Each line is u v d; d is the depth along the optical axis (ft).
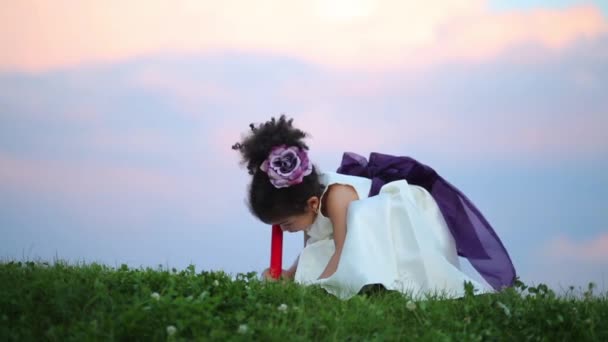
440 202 19.66
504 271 19.10
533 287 17.12
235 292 15.23
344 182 18.75
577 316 15.24
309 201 18.42
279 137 18.28
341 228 18.13
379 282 16.83
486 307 15.96
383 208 17.84
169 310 13.50
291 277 19.84
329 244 18.67
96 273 16.83
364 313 14.94
